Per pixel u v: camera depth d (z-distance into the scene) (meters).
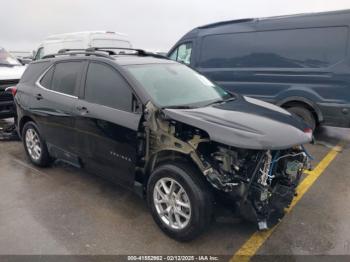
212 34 7.42
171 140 3.06
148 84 3.55
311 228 3.31
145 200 3.70
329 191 4.13
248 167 2.86
